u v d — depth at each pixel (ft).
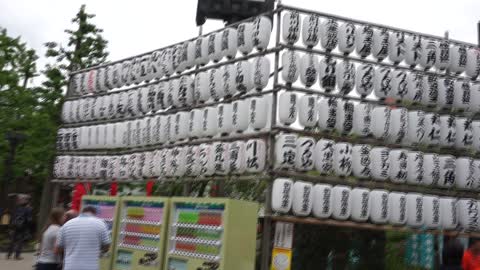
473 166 32.30
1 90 67.05
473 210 31.48
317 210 27.32
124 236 30.07
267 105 28.32
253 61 29.48
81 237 23.18
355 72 29.48
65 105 48.01
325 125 28.22
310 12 28.71
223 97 32.30
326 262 31.40
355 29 29.76
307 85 28.32
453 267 26.84
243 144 29.30
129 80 41.50
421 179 30.32
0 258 51.31
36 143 65.05
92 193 48.44
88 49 68.28
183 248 25.82
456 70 33.06
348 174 28.43
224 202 23.94
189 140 34.83
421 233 31.01
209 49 33.27
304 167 27.35
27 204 54.54
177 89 35.99
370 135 29.48
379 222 28.94
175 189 43.39
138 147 40.16
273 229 28.68
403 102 31.60
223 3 30.25
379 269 32.22
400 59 31.09
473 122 33.17
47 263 26.30
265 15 29.35
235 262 23.59
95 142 43.88
